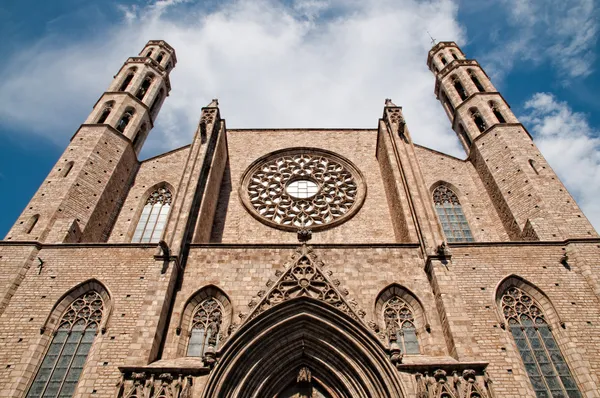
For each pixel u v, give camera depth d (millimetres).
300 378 21141
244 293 23906
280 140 42750
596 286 24156
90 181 32375
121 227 33750
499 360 21344
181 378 18953
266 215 35531
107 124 37000
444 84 45469
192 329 23078
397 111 36531
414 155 31828
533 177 31859
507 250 26328
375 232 33469
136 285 24578
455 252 26234
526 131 37062
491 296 24141
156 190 37094
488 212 34719
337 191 37406
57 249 26406
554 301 23922
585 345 22125
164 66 47812
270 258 25562
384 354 20156
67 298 24266
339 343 21469
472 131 39188
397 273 24984
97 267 25516
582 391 20766
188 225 27000
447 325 21688
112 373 20781
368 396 19844
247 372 20344
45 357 22062
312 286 23016
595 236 26984
